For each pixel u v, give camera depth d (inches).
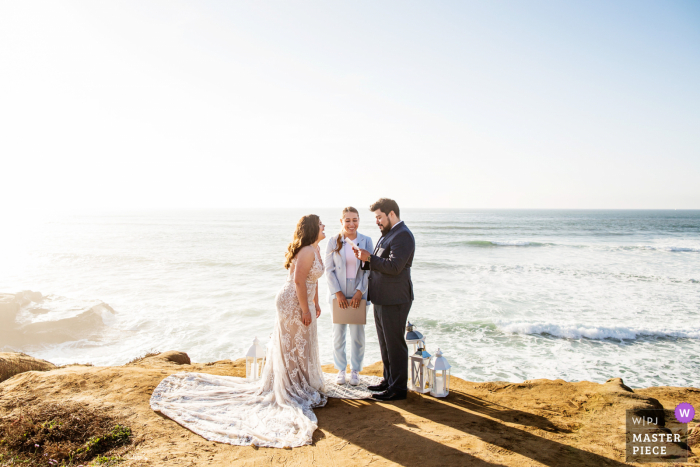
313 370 171.8
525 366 352.8
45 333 444.5
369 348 392.8
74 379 175.3
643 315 509.0
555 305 561.0
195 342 431.2
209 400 161.5
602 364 356.8
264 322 494.9
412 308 545.6
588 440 128.4
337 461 116.8
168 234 2048.5
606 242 1599.4
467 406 161.6
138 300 606.5
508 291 655.1
